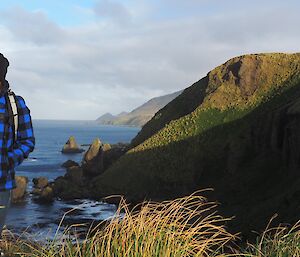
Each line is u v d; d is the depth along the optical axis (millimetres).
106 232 4531
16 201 56938
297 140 51500
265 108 80562
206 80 101625
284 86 84688
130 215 4684
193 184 67875
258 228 35250
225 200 54938
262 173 57656
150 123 104250
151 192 69312
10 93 3807
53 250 4613
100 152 89562
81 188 66875
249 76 91125
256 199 51062
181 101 103438
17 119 3805
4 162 3629
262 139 64312
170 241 4492
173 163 73750
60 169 98688
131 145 98188
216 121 81750
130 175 73812
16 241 5301
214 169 68625
